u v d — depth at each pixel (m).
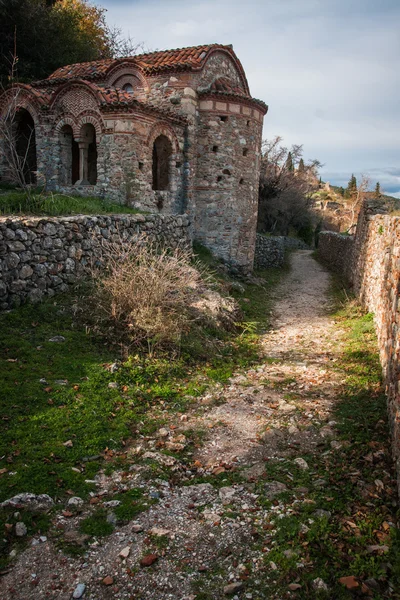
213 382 6.92
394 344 5.71
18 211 9.40
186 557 3.42
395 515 3.77
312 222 48.28
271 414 5.89
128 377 6.41
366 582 3.10
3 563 3.27
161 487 4.23
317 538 3.50
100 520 3.74
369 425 5.39
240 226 17.50
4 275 7.45
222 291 12.90
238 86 17.80
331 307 13.46
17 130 16.72
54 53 22.62
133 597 3.07
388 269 7.80
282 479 4.38
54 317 7.74
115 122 13.37
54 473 4.21
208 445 5.09
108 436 4.95
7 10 19.88
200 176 16.80
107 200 13.47
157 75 15.96
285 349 8.98
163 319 7.71
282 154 32.97
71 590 3.11
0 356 6.24
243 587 3.14
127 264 8.86
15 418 4.96
